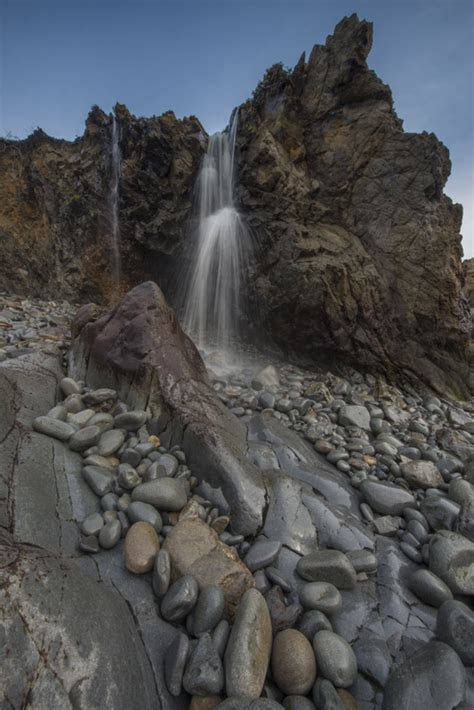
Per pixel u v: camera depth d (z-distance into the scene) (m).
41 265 10.19
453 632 2.38
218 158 9.13
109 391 4.35
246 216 8.61
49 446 3.30
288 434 4.77
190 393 4.17
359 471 4.34
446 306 8.32
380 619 2.57
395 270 8.21
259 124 8.64
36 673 1.55
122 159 8.89
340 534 3.19
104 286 9.88
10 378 3.98
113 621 1.99
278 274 8.00
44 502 2.73
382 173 8.27
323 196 8.62
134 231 9.15
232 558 2.58
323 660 2.15
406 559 3.19
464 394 8.38
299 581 2.73
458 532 3.39
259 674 1.96
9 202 10.10
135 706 1.73
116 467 3.39
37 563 1.96
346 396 6.93
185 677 1.92
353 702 2.07
